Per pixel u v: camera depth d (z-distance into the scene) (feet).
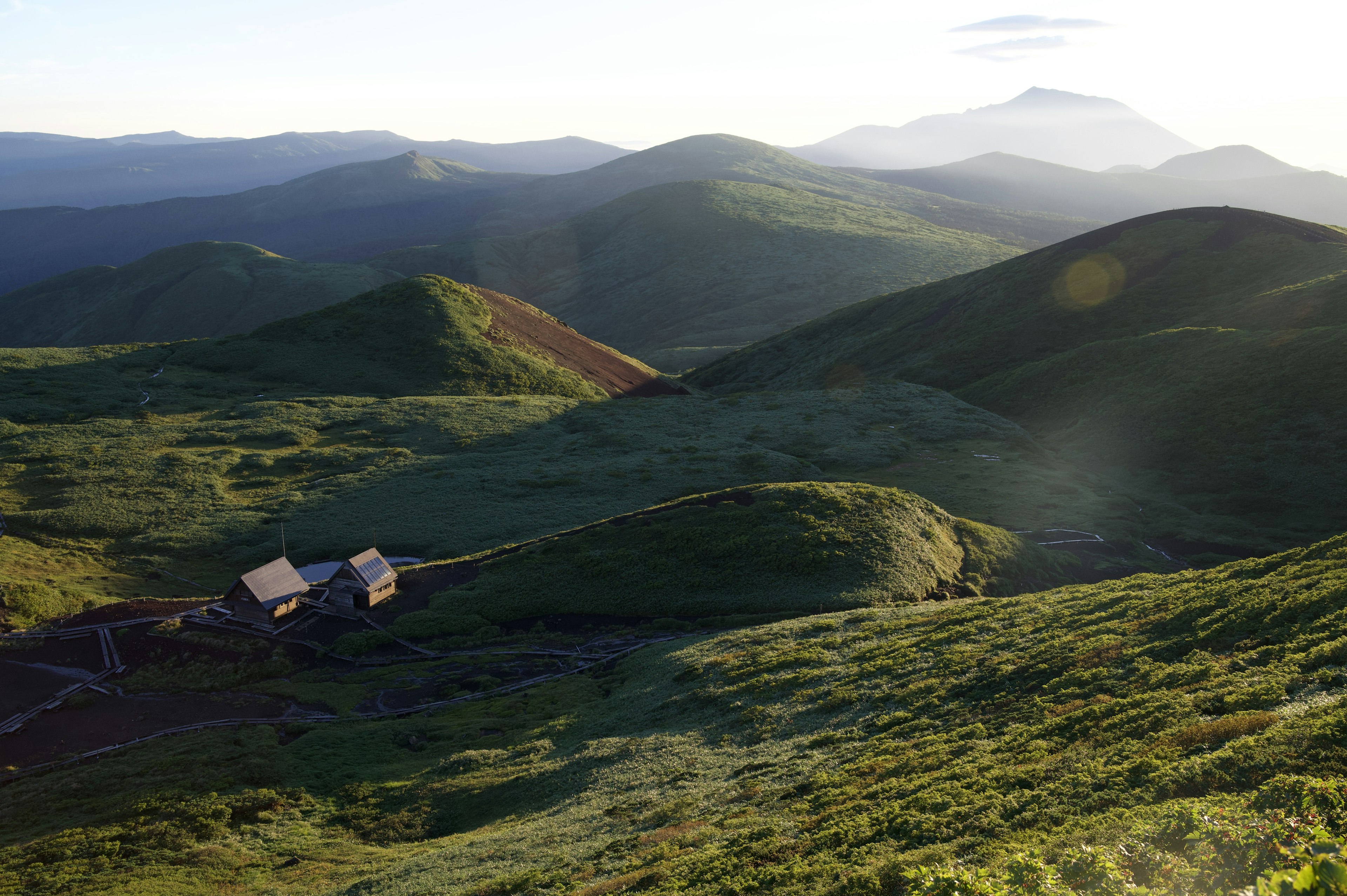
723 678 121.49
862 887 44.14
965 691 89.04
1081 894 32.89
